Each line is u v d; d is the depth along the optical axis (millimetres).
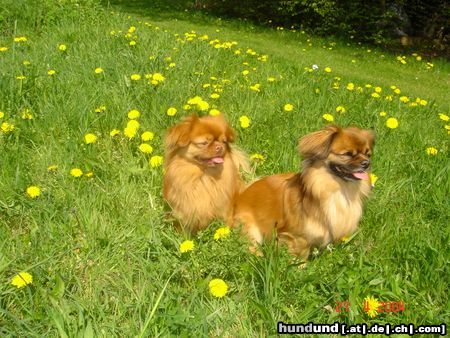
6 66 2025
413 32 6059
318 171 1129
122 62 2232
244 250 1067
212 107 1868
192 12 6039
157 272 1045
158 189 1384
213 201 1227
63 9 3264
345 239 1156
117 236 1171
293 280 1013
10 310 946
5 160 1370
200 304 944
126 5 6020
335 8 5246
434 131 1973
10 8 3107
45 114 1681
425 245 1125
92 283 1029
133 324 888
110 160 1491
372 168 1547
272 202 1255
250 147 1635
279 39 5035
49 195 1229
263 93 2184
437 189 1398
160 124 1692
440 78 4039
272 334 919
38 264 971
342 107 1919
